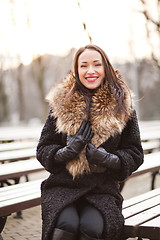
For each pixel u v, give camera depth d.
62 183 2.84
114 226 2.65
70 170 2.79
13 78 24.12
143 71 25.19
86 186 2.80
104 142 2.85
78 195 2.73
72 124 2.78
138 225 2.75
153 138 7.46
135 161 2.88
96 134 2.77
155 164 5.07
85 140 2.74
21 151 6.06
